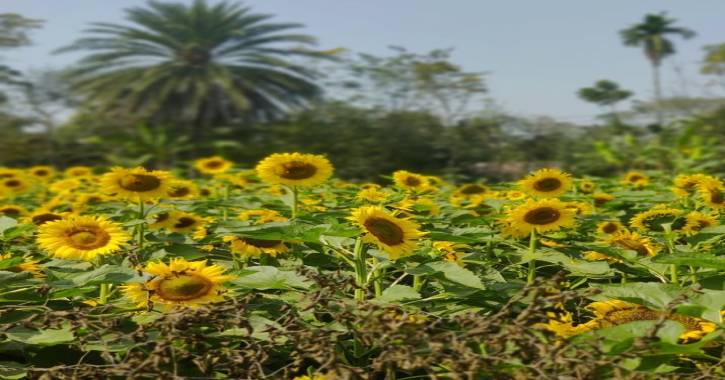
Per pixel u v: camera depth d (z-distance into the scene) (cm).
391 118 1574
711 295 174
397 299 185
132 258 209
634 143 1103
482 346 157
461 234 216
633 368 150
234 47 2258
